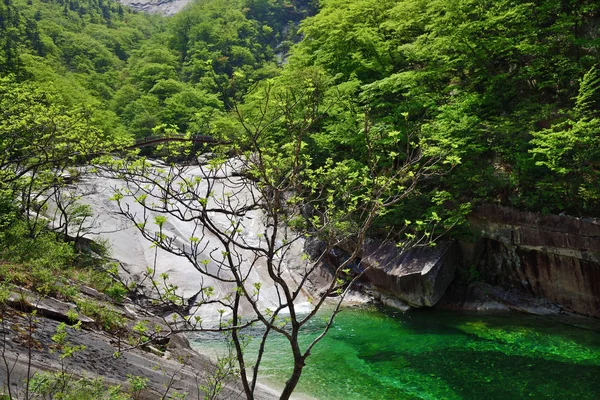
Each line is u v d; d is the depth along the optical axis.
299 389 11.80
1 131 14.84
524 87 21.31
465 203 18.47
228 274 21.55
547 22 21.00
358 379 12.38
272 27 131.38
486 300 18.14
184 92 67.44
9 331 7.94
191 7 138.75
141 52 112.50
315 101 7.37
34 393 5.88
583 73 18.73
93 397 5.86
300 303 20.45
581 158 15.86
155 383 8.55
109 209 23.84
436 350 14.18
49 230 16.28
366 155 20.22
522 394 10.96
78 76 79.88
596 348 13.41
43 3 143.12
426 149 7.02
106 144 12.11
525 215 17.11
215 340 16.12
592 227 15.23
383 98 22.48
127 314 12.80
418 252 19.06
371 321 17.53
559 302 16.78
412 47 22.59
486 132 18.97
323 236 7.38
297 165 6.46
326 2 33.91
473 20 20.97
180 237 23.66
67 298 11.26
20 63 48.47
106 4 175.38
